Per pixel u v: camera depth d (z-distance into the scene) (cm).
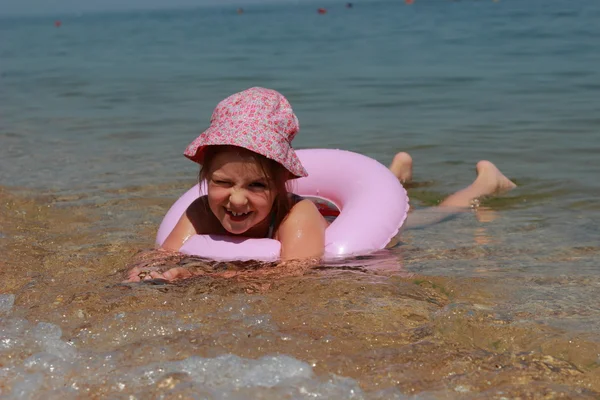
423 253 400
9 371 252
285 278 344
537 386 243
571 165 612
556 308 316
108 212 495
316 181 452
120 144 748
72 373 251
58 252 400
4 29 5469
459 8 5244
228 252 372
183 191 550
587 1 4388
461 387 243
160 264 366
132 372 250
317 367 255
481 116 856
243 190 357
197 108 1000
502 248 411
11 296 325
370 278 349
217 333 279
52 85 1340
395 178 438
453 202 516
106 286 335
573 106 890
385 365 257
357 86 1176
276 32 3034
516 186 551
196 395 235
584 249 407
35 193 544
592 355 268
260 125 359
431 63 1458
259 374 249
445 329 290
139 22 6644
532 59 1415
